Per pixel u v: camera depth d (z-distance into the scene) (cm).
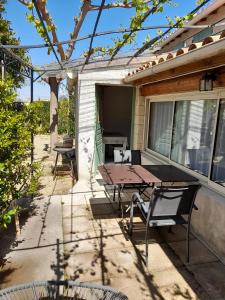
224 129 350
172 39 667
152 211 302
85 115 604
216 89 353
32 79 508
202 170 403
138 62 599
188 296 256
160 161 534
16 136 338
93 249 334
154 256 320
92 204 482
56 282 183
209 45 247
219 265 304
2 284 264
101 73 597
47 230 378
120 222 411
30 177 428
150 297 254
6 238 353
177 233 377
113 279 278
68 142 751
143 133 641
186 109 452
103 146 761
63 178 664
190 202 309
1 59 366
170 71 409
